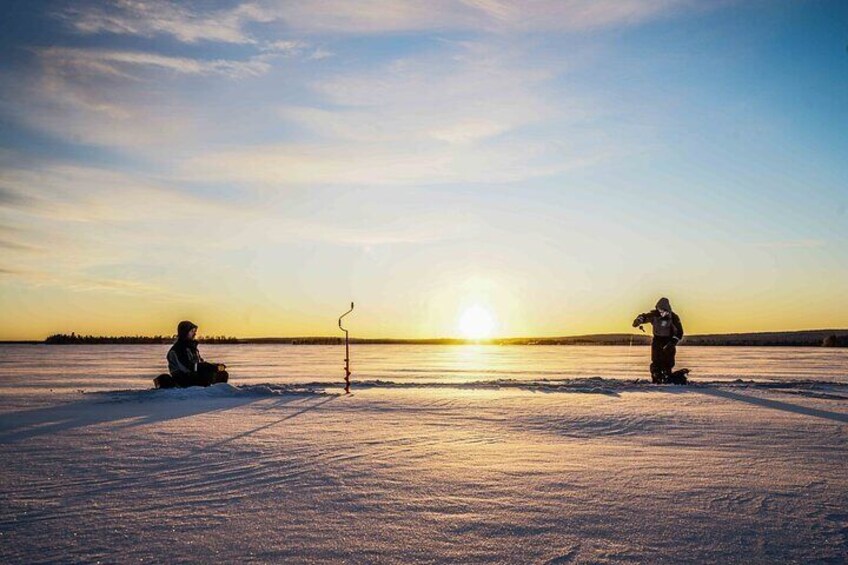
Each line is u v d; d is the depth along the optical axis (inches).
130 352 2967.5
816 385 726.5
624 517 211.5
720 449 331.6
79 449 329.7
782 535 194.7
